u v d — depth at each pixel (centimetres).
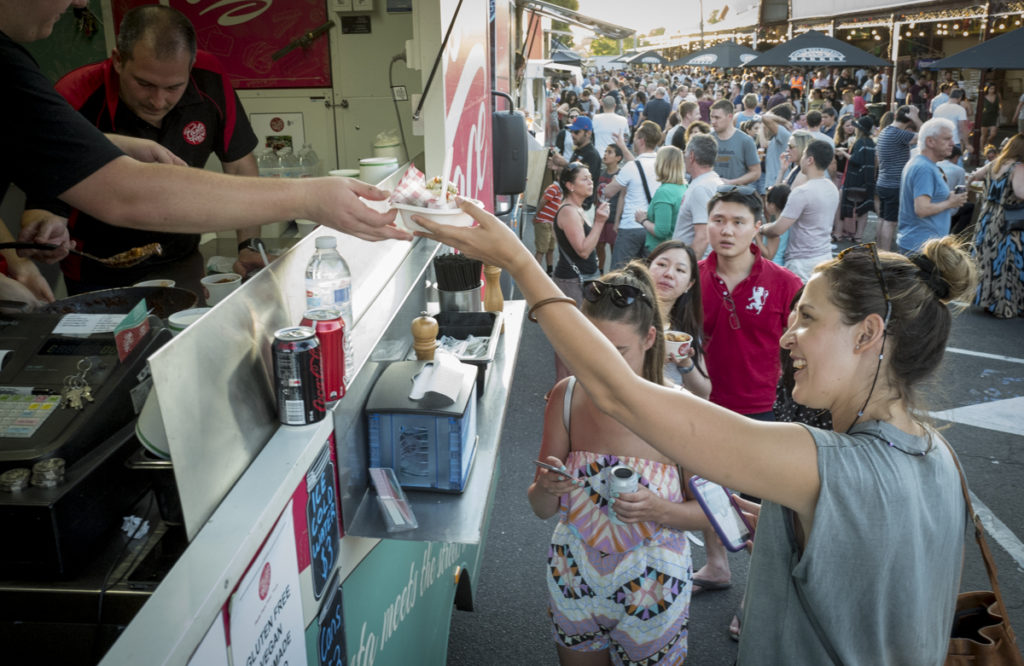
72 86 270
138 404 136
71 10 368
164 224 131
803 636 126
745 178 789
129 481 131
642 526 218
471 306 278
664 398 123
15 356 137
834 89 2230
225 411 127
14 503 110
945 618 129
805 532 123
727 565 342
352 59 400
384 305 218
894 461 121
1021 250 691
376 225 138
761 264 326
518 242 134
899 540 117
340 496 164
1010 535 382
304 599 139
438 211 137
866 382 127
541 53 1970
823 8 2497
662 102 1536
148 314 149
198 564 104
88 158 127
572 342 127
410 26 392
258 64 402
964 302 130
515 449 481
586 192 547
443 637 264
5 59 123
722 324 328
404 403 184
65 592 113
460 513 181
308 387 145
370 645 183
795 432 122
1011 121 1563
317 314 157
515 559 371
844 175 1006
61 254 197
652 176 671
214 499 118
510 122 387
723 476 121
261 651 118
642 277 238
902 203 713
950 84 1598
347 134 412
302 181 135
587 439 227
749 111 1296
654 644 222
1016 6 1645
